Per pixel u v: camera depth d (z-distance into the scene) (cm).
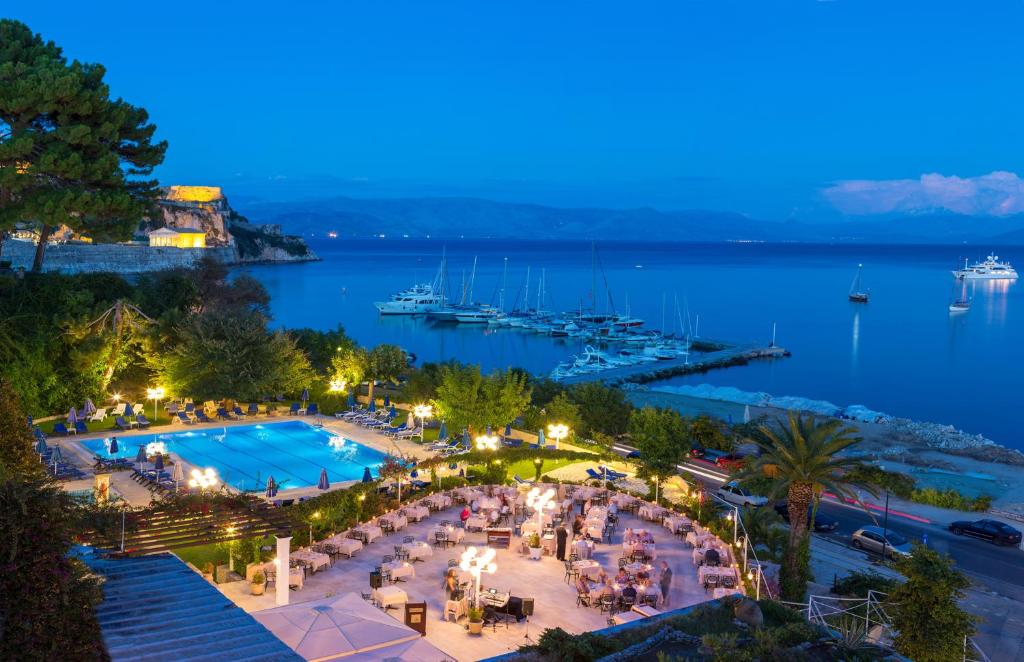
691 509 3291
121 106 5122
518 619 2208
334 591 2369
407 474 3422
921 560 2180
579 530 2981
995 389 9681
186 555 2562
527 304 19088
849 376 10481
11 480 1131
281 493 3241
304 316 15238
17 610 1075
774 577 2814
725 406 7725
